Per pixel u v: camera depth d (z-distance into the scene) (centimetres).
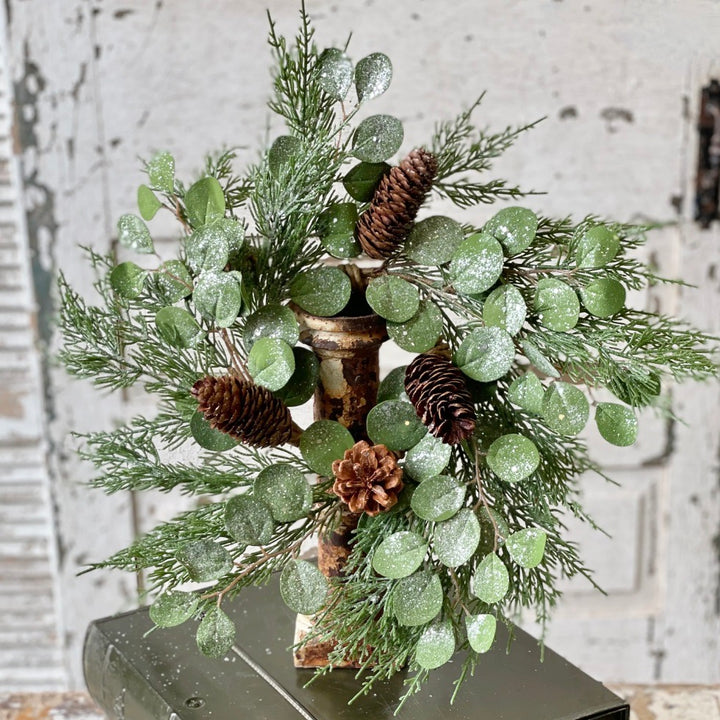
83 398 151
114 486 81
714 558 160
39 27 138
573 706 80
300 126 78
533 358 73
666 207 146
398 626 76
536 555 70
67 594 160
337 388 79
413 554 72
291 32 139
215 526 74
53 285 147
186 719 79
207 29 138
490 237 73
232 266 77
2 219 144
